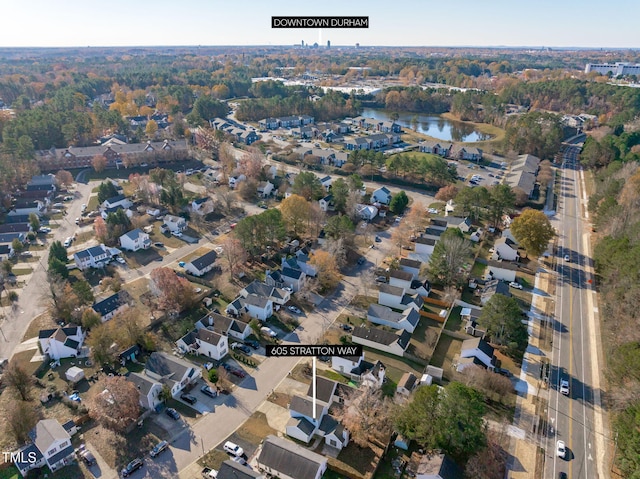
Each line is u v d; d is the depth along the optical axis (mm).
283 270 123562
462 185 193625
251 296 111188
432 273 123062
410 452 76000
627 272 106625
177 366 89250
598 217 153125
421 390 76312
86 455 73500
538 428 80375
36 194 176125
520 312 99625
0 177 169250
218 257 136500
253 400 86500
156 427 79875
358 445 77312
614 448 76188
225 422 81438
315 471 68688
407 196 183125
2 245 138250
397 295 113438
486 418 81750
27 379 86250
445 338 103812
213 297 117438
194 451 75312
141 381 83688
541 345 101250
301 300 117438
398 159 197875
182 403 85438
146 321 107000
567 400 86625
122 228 147375
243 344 100875
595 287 123438
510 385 86250
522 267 132125
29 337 102875
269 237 135875
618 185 164625
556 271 131125
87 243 146125
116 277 126375
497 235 152500
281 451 71375
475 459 68938
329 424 78750
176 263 135000
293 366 95500
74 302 107438
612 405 84188
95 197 181625
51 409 83375
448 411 71688
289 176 198750
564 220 165000
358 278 127938
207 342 95875
